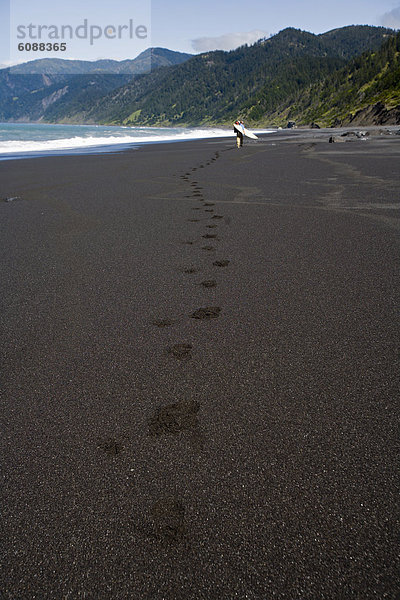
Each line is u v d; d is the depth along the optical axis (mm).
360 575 1128
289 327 2576
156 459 1554
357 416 1764
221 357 2254
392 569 1141
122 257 4078
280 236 4672
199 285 3316
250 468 1498
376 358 2205
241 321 2672
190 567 1155
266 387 1978
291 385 1987
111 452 1599
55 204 7004
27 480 1478
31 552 1218
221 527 1272
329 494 1384
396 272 3502
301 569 1144
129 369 2162
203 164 13242
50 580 1137
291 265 3725
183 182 9289
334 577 1123
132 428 1729
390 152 15180
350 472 1474
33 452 1613
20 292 3266
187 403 1877
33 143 25312
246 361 2205
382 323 2604
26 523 1311
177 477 1466
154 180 9766
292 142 25094
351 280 3340
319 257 3932
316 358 2219
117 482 1453
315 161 12875
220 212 6012
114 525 1291
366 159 12828
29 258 4129
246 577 1125
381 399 1871
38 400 1932
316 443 1614
